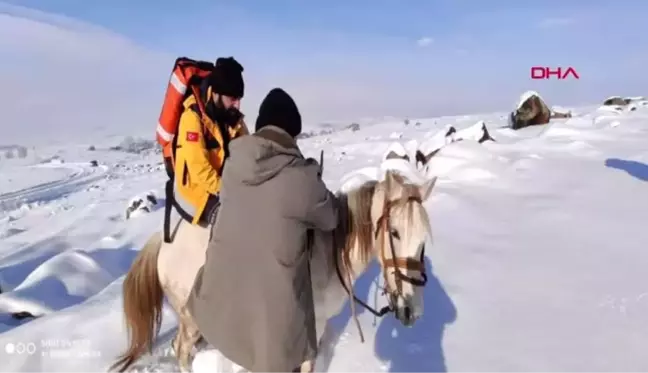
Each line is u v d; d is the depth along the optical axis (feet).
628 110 71.82
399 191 11.12
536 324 15.85
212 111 12.53
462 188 32.50
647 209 26.71
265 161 10.03
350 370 13.84
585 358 14.01
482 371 13.62
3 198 95.96
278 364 10.10
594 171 35.45
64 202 76.95
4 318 19.42
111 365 14.28
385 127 129.39
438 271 19.84
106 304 18.06
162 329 16.71
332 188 43.27
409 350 14.64
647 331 15.05
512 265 20.21
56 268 22.95
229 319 10.41
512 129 62.90
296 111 10.62
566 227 24.54
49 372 14.02
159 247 13.23
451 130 48.14
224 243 10.38
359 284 18.74
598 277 18.78
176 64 12.75
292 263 10.18
